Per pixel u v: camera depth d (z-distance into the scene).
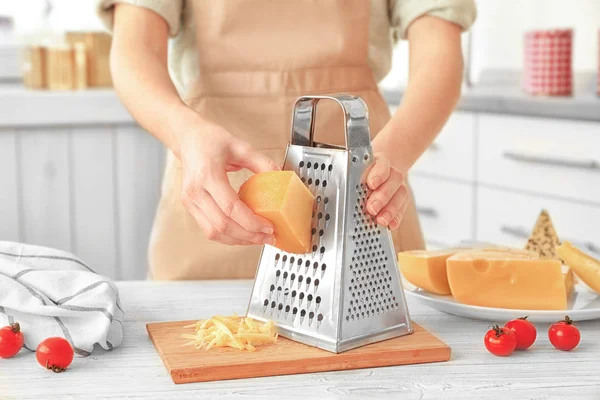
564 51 3.14
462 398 0.97
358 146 1.14
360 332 1.12
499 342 1.11
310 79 1.70
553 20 3.67
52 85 3.54
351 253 1.12
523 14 3.80
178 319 1.28
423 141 1.42
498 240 3.10
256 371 1.05
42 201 3.34
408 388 1.00
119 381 1.03
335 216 1.12
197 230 1.70
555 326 1.15
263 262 1.23
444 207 3.37
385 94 3.59
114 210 3.42
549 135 2.86
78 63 3.55
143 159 3.41
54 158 3.32
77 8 4.12
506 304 1.28
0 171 3.28
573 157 2.77
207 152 1.18
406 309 1.17
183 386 1.01
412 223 1.75
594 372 1.06
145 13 1.57
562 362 1.10
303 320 1.14
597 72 3.29
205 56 1.71
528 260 1.27
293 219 1.10
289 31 1.69
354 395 0.98
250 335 1.12
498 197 3.10
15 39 4.12
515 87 3.70
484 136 3.13
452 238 3.34
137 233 3.46
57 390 0.99
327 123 1.71
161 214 1.74
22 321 1.14
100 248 3.43
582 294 1.37
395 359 1.09
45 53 3.53
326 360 1.07
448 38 1.59
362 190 1.14
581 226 2.77
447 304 1.28
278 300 1.19
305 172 1.18
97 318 1.14
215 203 1.15
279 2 1.68
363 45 1.73
